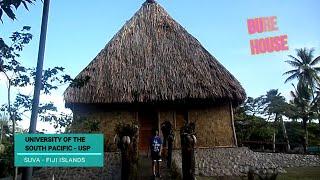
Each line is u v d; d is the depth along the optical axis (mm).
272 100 47594
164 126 16875
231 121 19109
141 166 14055
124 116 19000
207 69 19016
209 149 17750
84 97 18094
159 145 12234
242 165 15898
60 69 6492
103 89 18312
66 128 7105
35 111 5371
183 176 10562
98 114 18906
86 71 19125
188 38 20562
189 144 10688
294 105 48594
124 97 18062
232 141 18875
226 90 18188
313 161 17078
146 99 18047
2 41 4930
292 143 47281
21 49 6254
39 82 5418
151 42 20281
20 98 6391
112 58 19531
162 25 21172
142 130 19125
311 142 47312
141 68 19047
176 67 19047
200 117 19172
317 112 45969
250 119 39281
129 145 9945
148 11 22078
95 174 13641
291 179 13805
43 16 5500
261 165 16000
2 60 5969
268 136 39375
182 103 18672
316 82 46250
